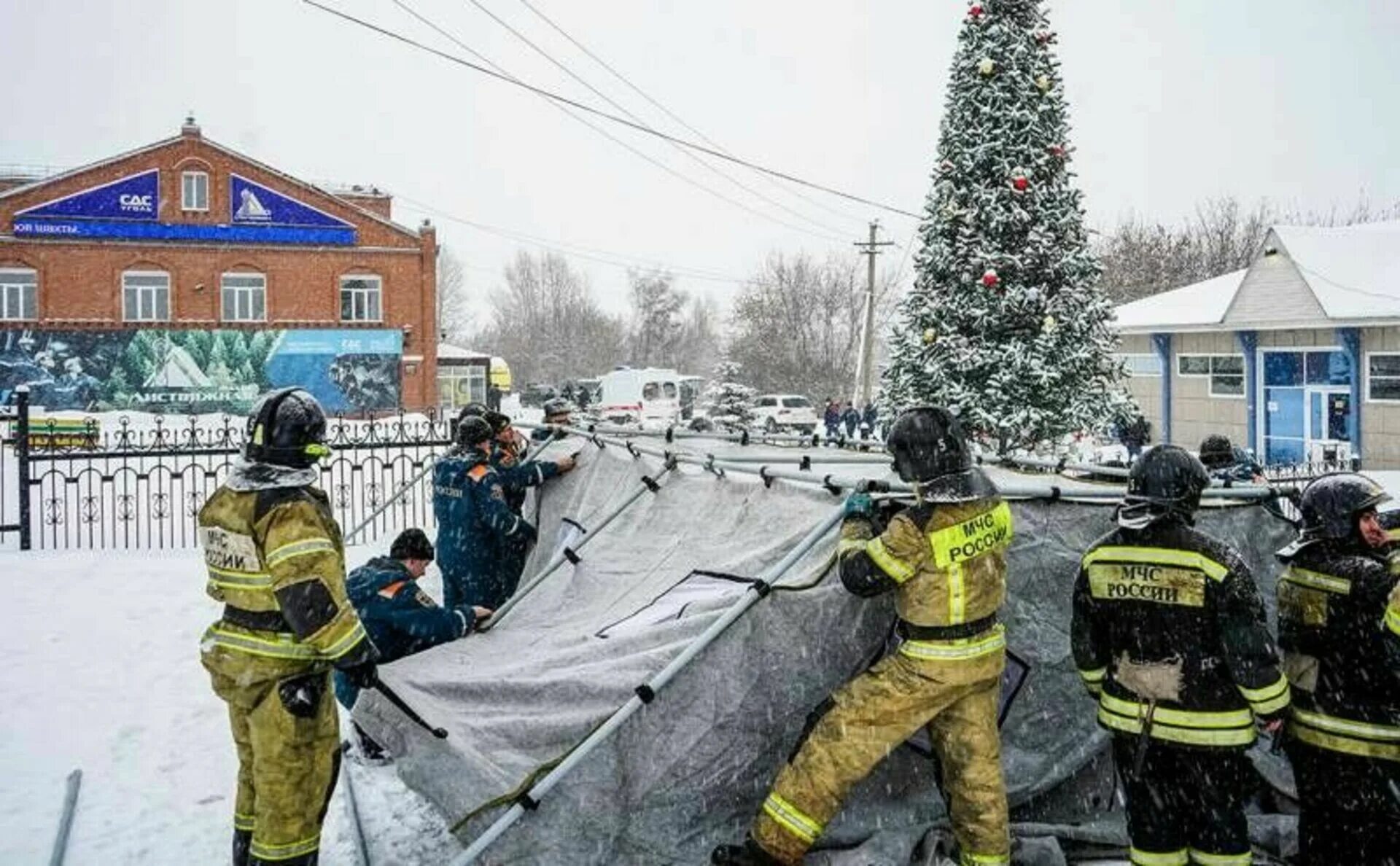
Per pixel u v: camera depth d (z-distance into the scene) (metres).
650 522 6.38
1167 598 4.00
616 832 4.16
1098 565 4.18
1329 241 28.56
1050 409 17.56
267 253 41.22
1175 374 32.47
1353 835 4.20
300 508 4.00
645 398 43.38
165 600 9.70
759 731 4.37
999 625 4.22
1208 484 4.21
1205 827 4.00
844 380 60.31
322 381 41.69
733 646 4.40
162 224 39.97
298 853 4.10
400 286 42.75
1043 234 17.48
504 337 90.38
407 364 42.97
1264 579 5.47
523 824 4.07
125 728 6.57
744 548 5.38
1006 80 17.53
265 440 4.06
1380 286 27.09
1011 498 4.97
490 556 7.84
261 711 4.04
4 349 38.47
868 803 4.44
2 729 6.52
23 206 38.59
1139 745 4.04
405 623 5.51
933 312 17.98
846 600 4.52
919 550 4.03
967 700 4.14
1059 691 4.84
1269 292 28.55
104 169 39.28
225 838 5.16
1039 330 17.58
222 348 40.62
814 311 61.00
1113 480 6.93
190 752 6.23
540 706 4.52
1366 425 26.89
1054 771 4.73
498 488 7.82
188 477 20.98
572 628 5.57
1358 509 4.21
